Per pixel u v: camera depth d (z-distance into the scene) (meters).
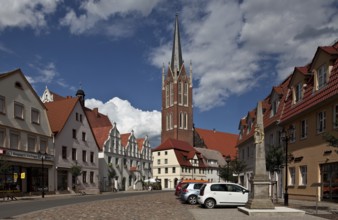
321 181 25.80
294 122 30.69
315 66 27.12
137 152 81.75
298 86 30.81
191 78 127.56
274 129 35.84
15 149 40.25
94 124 78.31
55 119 52.09
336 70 23.69
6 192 37.97
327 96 23.67
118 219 17.42
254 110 47.56
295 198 29.86
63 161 50.38
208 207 23.91
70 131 52.88
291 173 31.33
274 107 37.44
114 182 70.00
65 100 55.56
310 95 27.39
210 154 115.69
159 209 23.05
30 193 42.09
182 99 124.56
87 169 57.12
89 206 25.47
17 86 42.03
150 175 88.00
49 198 37.41
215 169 112.50
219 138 133.25
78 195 45.19
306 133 28.36
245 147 50.25
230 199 24.03
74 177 53.16
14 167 40.12
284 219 16.39
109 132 70.06
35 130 44.69
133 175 78.19
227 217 17.58
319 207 21.94
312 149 26.97
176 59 127.00
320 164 25.83
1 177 37.72
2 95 39.25
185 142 112.38
